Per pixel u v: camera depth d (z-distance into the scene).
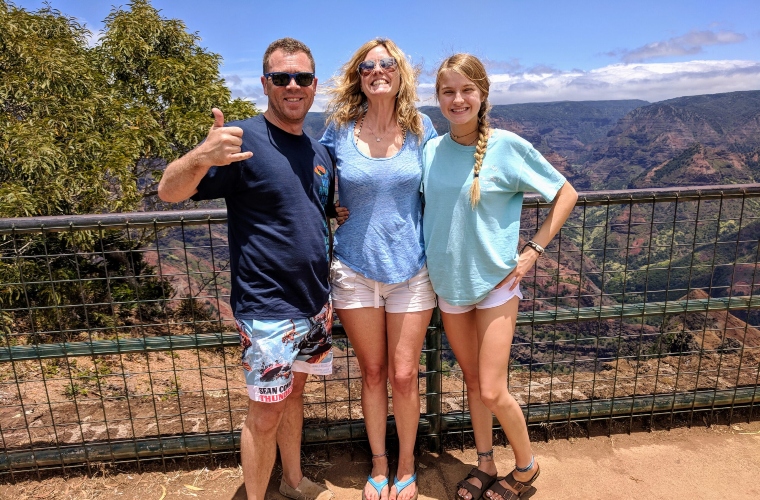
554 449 2.73
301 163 1.91
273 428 2.04
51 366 4.54
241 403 3.22
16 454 2.45
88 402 3.19
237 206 1.90
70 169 7.27
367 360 2.24
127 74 9.72
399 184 2.03
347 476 2.54
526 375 3.34
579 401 2.83
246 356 1.96
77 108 7.61
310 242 1.92
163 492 2.42
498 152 1.95
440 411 2.66
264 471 2.10
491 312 2.07
